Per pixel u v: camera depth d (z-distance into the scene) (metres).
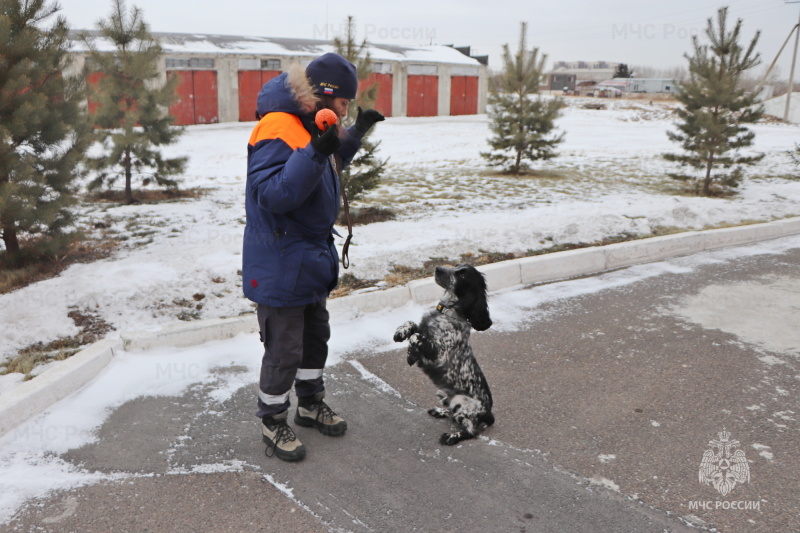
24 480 3.26
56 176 7.24
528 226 9.49
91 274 6.63
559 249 8.59
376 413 4.17
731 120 13.91
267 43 36.31
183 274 6.69
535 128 16.70
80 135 7.42
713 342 5.54
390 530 2.98
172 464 3.47
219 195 12.86
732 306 6.55
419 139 26.36
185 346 5.01
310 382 3.85
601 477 3.45
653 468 3.55
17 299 5.91
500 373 4.83
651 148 24.27
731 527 3.04
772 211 11.70
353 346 5.23
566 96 67.25
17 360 4.74
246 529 2.96
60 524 2.94
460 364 3.76
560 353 5.24
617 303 6.58
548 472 3.50
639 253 8.24
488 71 43.66
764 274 7.83
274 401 3.56
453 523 3.04
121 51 11.89
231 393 4.33
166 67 30.28
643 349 5.36
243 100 33.41
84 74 7.64
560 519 3.08
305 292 3.42
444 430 3.96
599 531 2.99
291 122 3.26
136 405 4.12
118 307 5.83
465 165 18.48
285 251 3.35
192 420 3.96
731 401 4.41
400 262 7.50
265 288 3.37
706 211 11.16
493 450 3.72
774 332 5.80
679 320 6.10
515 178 15.95
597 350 5.31
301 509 3.12
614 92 67.62
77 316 5.62
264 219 3.36
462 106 42.88
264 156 3.21
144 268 6.89
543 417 4.14
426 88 40.44
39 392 3.94
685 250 8.81
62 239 7.22
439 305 3.83
